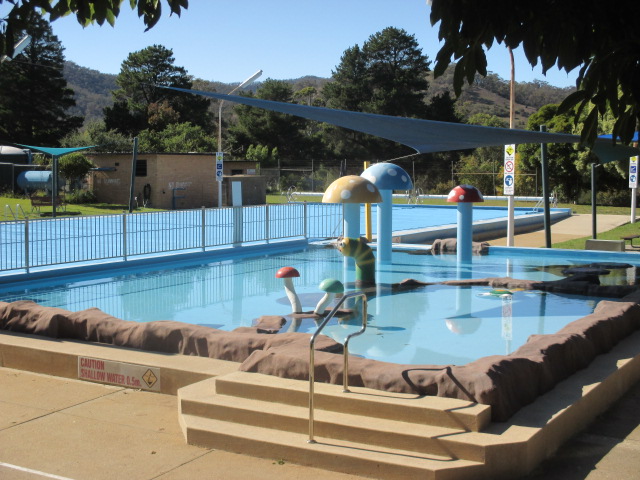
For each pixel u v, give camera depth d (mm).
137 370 6715
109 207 31328
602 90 4051
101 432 5613
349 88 66875
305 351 6094
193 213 26562
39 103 64500
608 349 7070
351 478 4699
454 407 4996
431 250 17609
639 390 6656
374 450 4848
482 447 4594
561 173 42938
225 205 34688
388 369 5582
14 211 26922
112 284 13039
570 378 6109
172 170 33375
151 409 6176
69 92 66688
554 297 11312
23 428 5707
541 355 5855
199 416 5609
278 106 9664
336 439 5074
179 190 33594
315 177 57219
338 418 5168
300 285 12766
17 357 7445
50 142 64438
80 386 6867
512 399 5227
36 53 62938
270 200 40500
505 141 10836
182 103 75125
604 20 4016
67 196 33625
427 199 43156
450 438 4723
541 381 5672
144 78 73188
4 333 7949
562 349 6172
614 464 4910
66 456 5129
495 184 46938
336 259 16344
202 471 4848
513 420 5078
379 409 5168
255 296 11750
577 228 26031
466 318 9711
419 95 64250
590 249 17078
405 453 4789
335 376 5668
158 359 6852
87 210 28891
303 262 15852
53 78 64625
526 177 44844
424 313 10062
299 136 68750
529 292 11766
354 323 9438
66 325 7801
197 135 64125
